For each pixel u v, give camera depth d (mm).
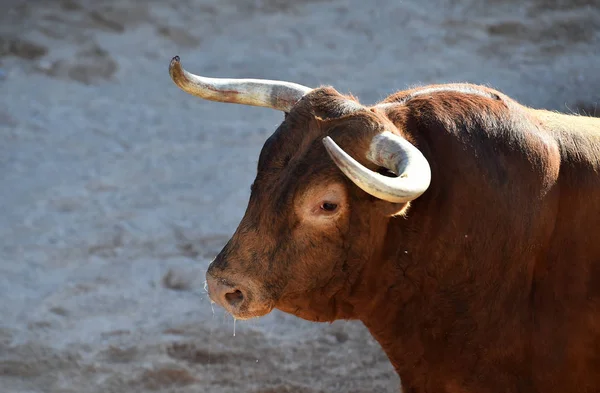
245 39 37562
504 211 12320
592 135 13164
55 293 22422
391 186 10734
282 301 12680
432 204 12352
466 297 12617
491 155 12406
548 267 12602
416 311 12922
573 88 31609
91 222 25891
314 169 12023
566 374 12617
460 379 12969
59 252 24391
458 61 34438
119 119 32438
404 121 12469
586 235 12562
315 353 19781
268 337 20359
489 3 38312
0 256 24203
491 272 12492
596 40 35312
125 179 28422
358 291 12812
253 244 12320
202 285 22641
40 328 20953
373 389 18453
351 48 36250
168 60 36531
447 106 12656
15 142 30859
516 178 12383
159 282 22859
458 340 12797
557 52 34562
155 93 34344
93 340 20453
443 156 12359
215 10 39812
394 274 12719
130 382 19031
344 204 12102
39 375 19328
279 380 18875
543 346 12555
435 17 37812
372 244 12445
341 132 12062
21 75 35344
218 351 19891
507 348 12656
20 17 39000
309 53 36125
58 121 32250
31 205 26969
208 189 27625
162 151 30234
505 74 33094
